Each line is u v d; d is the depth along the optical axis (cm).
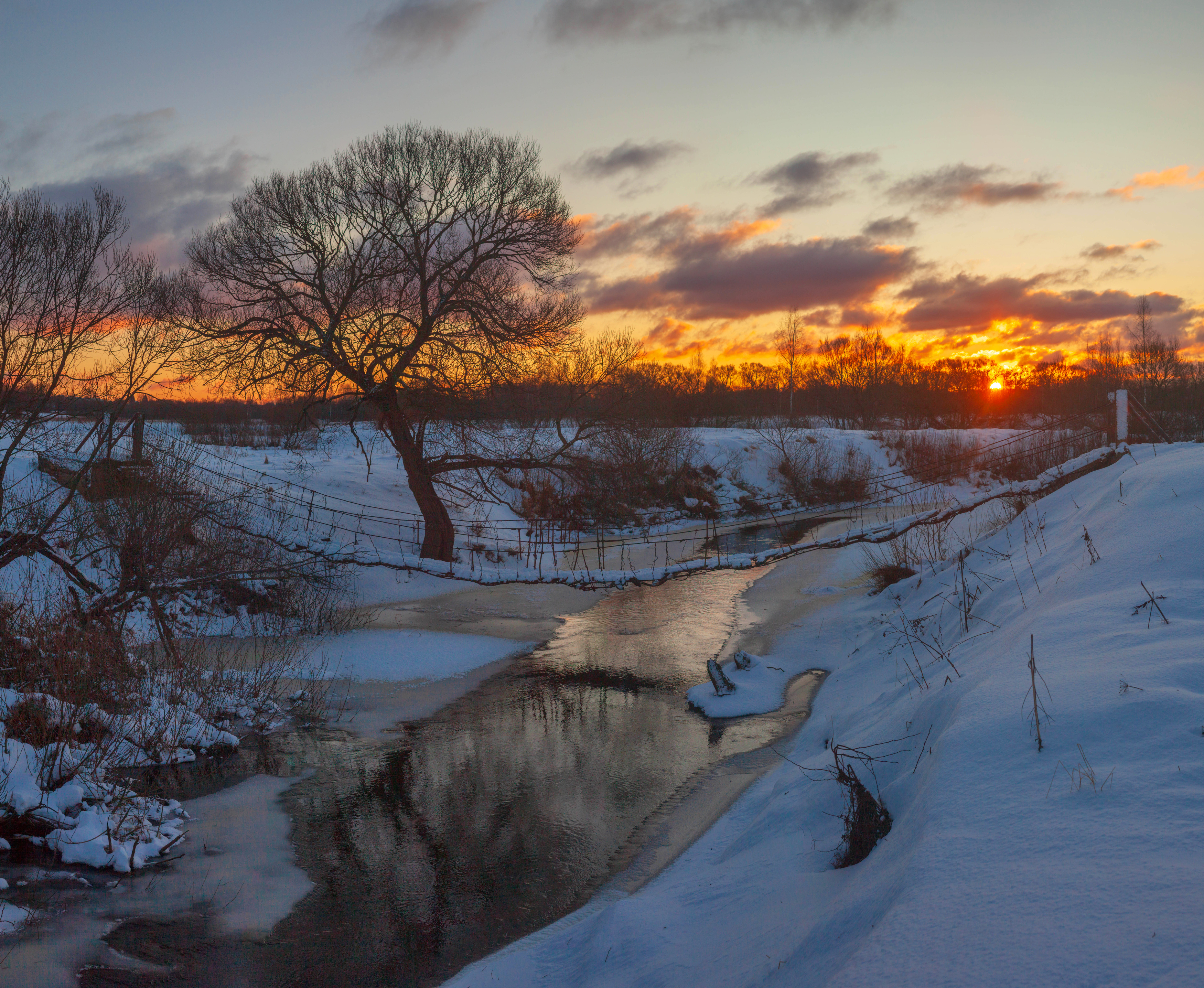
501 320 2170
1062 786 418
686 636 1852
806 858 580
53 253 1241
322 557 1881
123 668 1207
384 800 993
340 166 2123
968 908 329
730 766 1078
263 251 2098
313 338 2150
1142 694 490
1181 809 365
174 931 689
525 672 1591
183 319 1989
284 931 700
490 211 2186
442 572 1817
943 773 471
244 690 1372
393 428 2253
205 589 1850
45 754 913
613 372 2475
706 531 3494
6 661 1099
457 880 796
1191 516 939
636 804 971
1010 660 664
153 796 977
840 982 308
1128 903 300
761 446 4581
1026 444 4222
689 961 491
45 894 731
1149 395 4872
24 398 1295
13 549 1316
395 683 1511
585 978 535
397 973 639
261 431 3788
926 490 4172
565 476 2898
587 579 1802
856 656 1477
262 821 932
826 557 2698
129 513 1463
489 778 1062
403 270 2125
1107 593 795
